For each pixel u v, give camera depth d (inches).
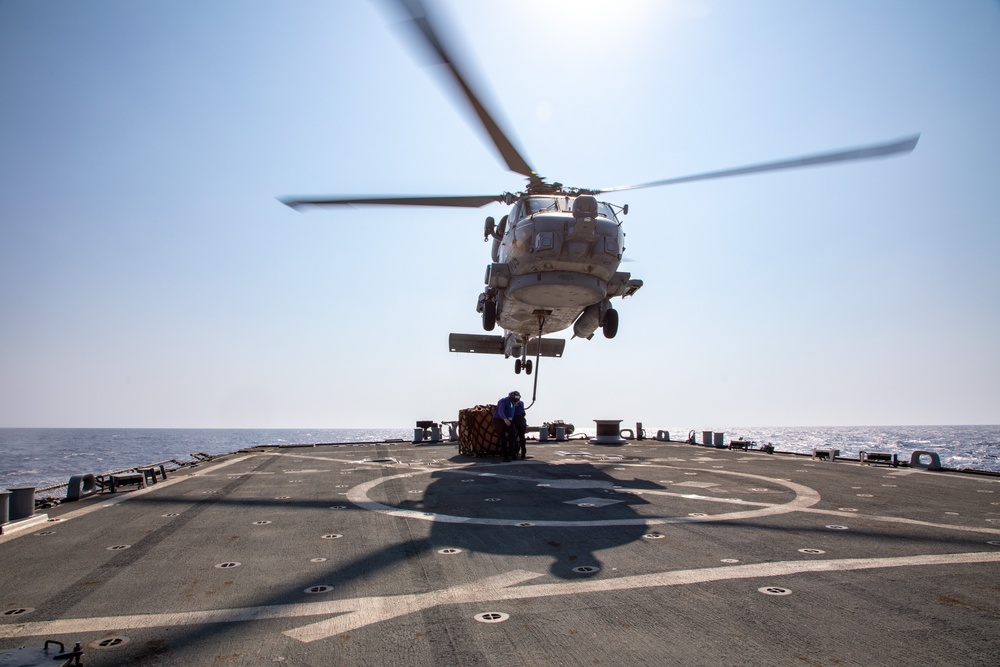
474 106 381.4
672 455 717.9
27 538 291.0
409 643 154.7
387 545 264.1
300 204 501.0
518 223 606.2
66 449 5044.3
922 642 150.2
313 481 489.4
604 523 307.4
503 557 241.1
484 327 772.0
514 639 155.9
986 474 511.8
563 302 655.1
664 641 152.8
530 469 564.4
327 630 164.9
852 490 418.6
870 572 212.7
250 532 296.7
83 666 141.9
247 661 145.2
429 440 992.9
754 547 252.2
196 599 193.5
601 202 629.6
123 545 273.3
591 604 182.4
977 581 201.5
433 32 183.5
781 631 158.4
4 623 173.6
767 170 434.0
